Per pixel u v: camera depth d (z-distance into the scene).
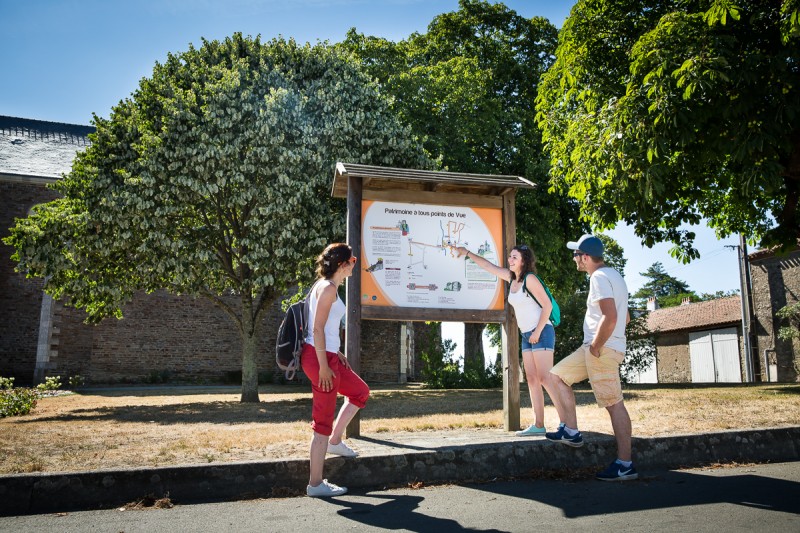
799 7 7.64
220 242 13.91
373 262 5.63
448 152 18.48
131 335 23.12
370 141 14.20
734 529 2.75
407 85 19.02
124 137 13.31
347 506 3.40
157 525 3.03
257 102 13.42
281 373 24.73
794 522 2.86
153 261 12.77
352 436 5.18
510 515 3.11
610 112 9.90
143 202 12.36
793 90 8.31
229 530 2.90
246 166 12.90
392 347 27.17
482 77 20.14
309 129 13.77
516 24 22.20
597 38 11.03
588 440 4.56
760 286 23.94
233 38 15.07
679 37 8.73
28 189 22.73
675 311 33.72
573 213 19.97
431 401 10.45
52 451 4.62
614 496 3.52
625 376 20.03
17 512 3.35
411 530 2.83
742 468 4.41
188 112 12.91
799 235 10.14
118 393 16.72
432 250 5.77
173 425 7.18
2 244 21.97
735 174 9.80
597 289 4.12
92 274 14.01
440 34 22.11
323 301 3.66
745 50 8.90
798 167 9.49
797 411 6.29
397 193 5.80
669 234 12.15
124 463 3.97
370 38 21.09
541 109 12.75
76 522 3.10
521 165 19.36
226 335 24.53
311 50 15.34
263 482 3.79
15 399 9.67
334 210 14.33
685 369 30.00
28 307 21.97
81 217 12.74
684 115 8.36
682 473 4.23
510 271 5.31
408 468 4.10
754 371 24.02
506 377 5.68
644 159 8.96
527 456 4.38
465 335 22.58
